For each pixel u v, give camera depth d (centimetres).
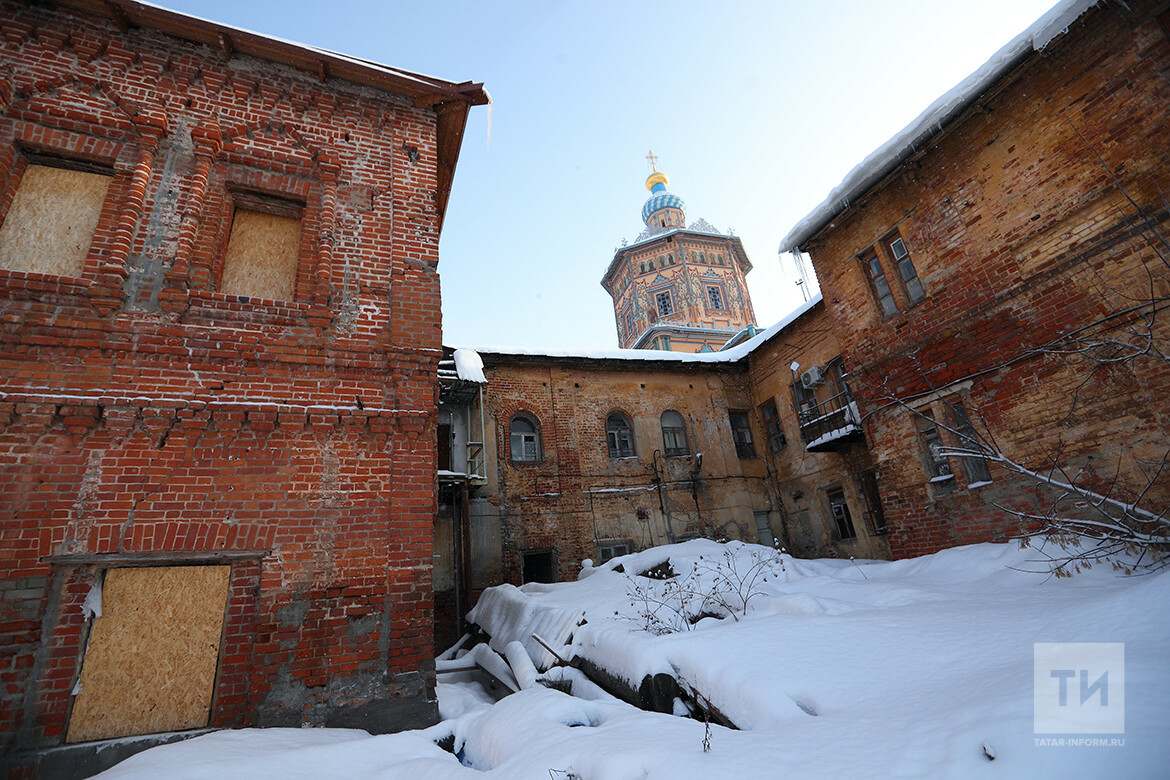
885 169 982
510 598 911
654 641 493
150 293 566
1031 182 800
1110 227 710
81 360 521
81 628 472
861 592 686
